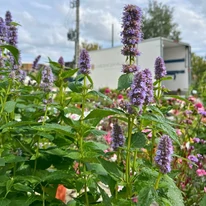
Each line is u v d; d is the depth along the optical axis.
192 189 0.60
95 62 4.58
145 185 0.34
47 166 0.42
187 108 0.96
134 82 0.34
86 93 0.43
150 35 9.18
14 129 0.41
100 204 0.37
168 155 0.32
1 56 0.56
